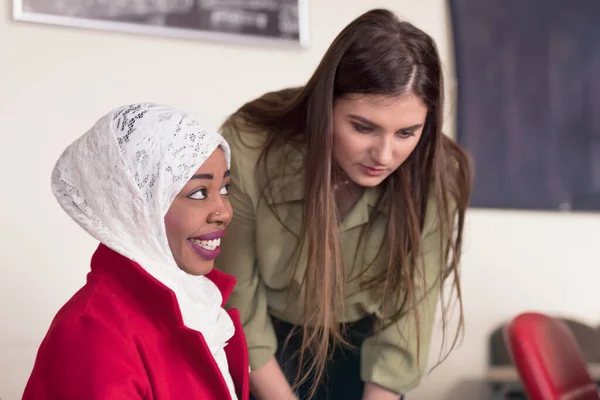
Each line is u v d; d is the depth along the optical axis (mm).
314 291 1367
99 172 1013
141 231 1009
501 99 2779
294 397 1472
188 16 2309
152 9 2258
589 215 2936
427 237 1466
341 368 1577
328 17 2545
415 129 1227
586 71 2902
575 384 1758
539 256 2855
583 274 2920
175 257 1043
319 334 1470
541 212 2859
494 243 2789
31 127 2123
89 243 2217
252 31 2402
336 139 1248
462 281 2736
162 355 1021
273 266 1446
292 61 2488
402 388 1504
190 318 1068
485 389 2746
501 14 2783
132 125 1012
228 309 1346
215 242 1072
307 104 1338
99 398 896
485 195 2752
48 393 919
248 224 1418
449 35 2732
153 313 1023
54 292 2160
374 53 1184
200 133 1024
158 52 2285
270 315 1554
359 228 1441
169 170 991
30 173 2125
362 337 1571
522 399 2607
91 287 1021
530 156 2814
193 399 1034
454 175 1462
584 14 2904
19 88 2105
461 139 2717
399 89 1170
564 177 2863
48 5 2123
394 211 1416
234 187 1390
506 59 2787
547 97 2844
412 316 1482
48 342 947
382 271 1464
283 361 1561
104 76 2213
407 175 1395
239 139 1392
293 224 1407
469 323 2742
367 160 1235
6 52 2088
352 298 1486
